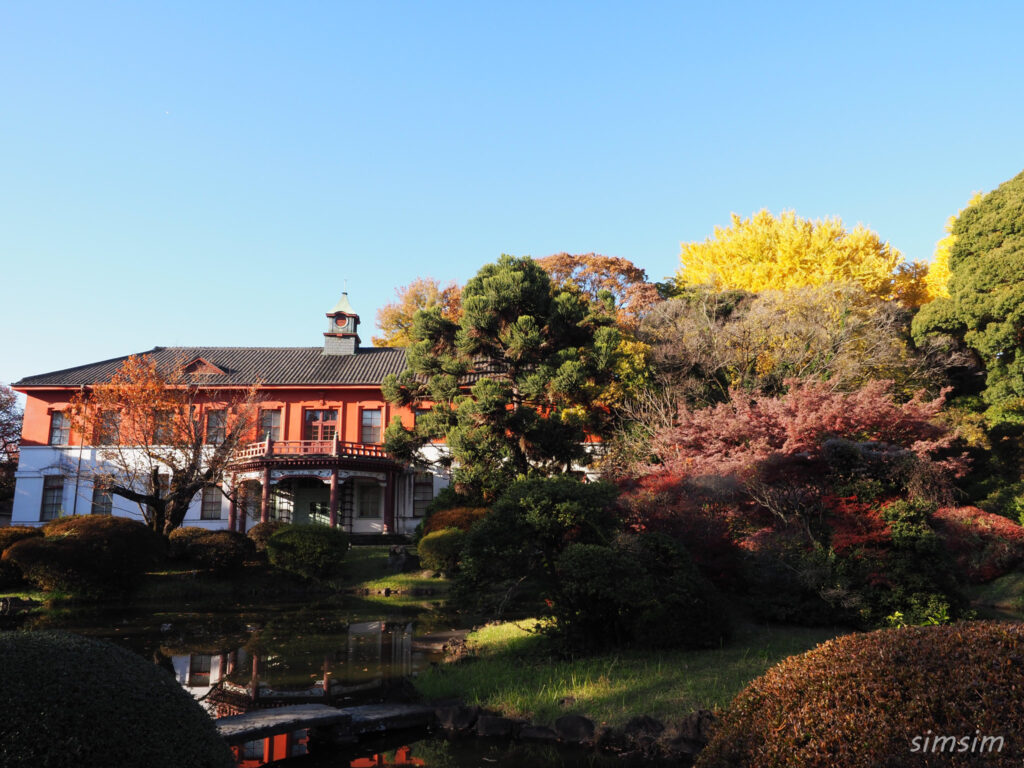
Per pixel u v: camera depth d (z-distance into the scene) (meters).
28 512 30.73
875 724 4.01
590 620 10.30
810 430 15.41
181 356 34.88
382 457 29.36
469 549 10.70
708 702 7.47
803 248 32.12
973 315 25.53
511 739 7.54
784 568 11.73
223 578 21.70
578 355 23.33
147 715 4.11
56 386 31.41
